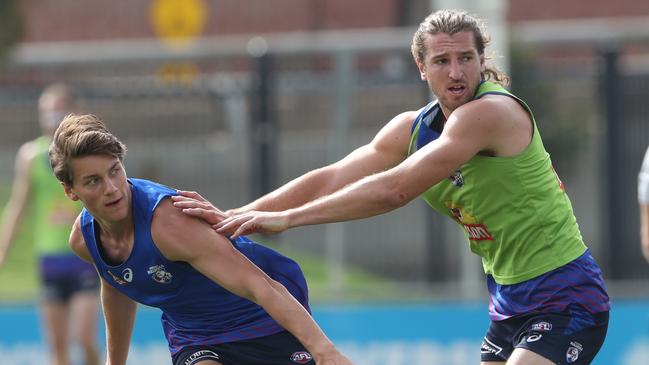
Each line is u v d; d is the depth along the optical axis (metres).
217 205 42.56
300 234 45.00
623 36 47.03
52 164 16.11
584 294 17.41
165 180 42.09
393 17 77.75
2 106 44.19
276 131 38.41
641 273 37.62
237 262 16.30
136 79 44.19
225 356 18.16
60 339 31.84
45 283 31.70
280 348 18.28
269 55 38.38
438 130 17.56
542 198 17.20
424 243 41.78
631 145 37.44
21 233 46.75
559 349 17.22
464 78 16.75
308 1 78.75
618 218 37.66
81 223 16.88
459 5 35.19
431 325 32.59
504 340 18.14
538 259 17.41
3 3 47.56
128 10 78.94
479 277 36.97
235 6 78.94
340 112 37.88
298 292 18.36
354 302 34.09
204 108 40.38
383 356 32.66
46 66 47.69
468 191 17.30
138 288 17.08
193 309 17.72
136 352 32.62
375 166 18.64
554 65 43.91
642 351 32.22
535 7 77.12
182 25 57.00
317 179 18.77
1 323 33.06
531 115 17.03
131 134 41.00
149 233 16.34
